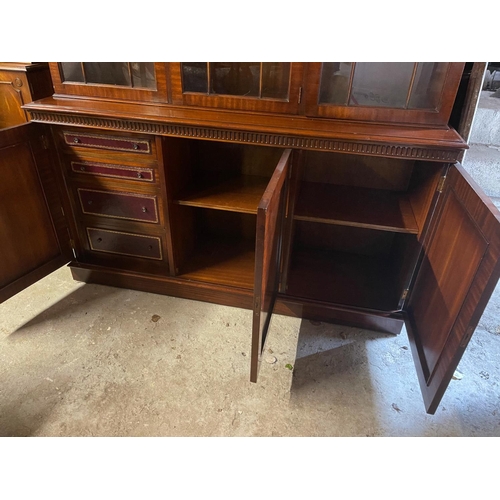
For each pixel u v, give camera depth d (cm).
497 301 201
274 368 161
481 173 292
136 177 165
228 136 142
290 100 142
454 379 157
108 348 168
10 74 208
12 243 164
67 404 145
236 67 141
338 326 183
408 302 169
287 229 161
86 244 195
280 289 181
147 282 195
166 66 146
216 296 190
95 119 151
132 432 136
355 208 166
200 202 167
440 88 130
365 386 154
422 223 150
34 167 165
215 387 152
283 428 138
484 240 106
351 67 132
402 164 176
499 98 352
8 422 138
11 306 189
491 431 139
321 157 182
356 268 201
